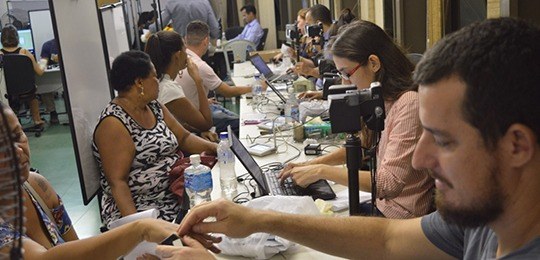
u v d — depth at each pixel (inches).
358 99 59.6
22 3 364.8
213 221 60.2
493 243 40.2
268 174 98.1
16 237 30.9
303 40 223.5
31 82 269.4
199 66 182.4
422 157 36.9
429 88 34.7
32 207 70.8
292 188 87.7
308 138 120.8
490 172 33.5
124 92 109.7
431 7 151.9
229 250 68.7
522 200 34.1
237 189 93.8
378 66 81.8
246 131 133.0
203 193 92.4
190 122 148.3
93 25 122.2
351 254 56.7
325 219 58.4
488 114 32.2
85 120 111.2
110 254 66.2
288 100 148.6
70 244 66.4
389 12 190.1
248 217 59.0
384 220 56.8
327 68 150.6
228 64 305.0
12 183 30.7
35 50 322.7
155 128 114.0
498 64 32.0
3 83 272.5
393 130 79.1
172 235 59.5
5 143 30.6
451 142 34.3
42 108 316.8
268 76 198.1
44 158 228.1
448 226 49.5
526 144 31.9
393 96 80.7
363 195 81.4
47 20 319.9
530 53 32.0
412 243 52.9
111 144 106.4
